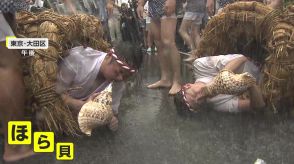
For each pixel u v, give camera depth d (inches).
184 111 117.0
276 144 96.5
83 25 114.3
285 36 107.8
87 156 92.7
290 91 111.9
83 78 103.8
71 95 104.3
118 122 113.5
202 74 121.1
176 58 140.7
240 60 116.3
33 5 153.6
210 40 124.9
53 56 97.0
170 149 95.5
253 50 119.9
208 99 116.3
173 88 140.2
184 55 199.3
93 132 105.2
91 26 117.0
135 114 120.4
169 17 140.4
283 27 109.2
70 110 100.0
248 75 106.9
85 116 95.0
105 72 104.5
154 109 124.9
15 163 89.7
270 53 110.9
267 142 97.7
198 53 128.7
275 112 113.9
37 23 102.0
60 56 100.3
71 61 103.5
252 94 110.2
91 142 99.8
